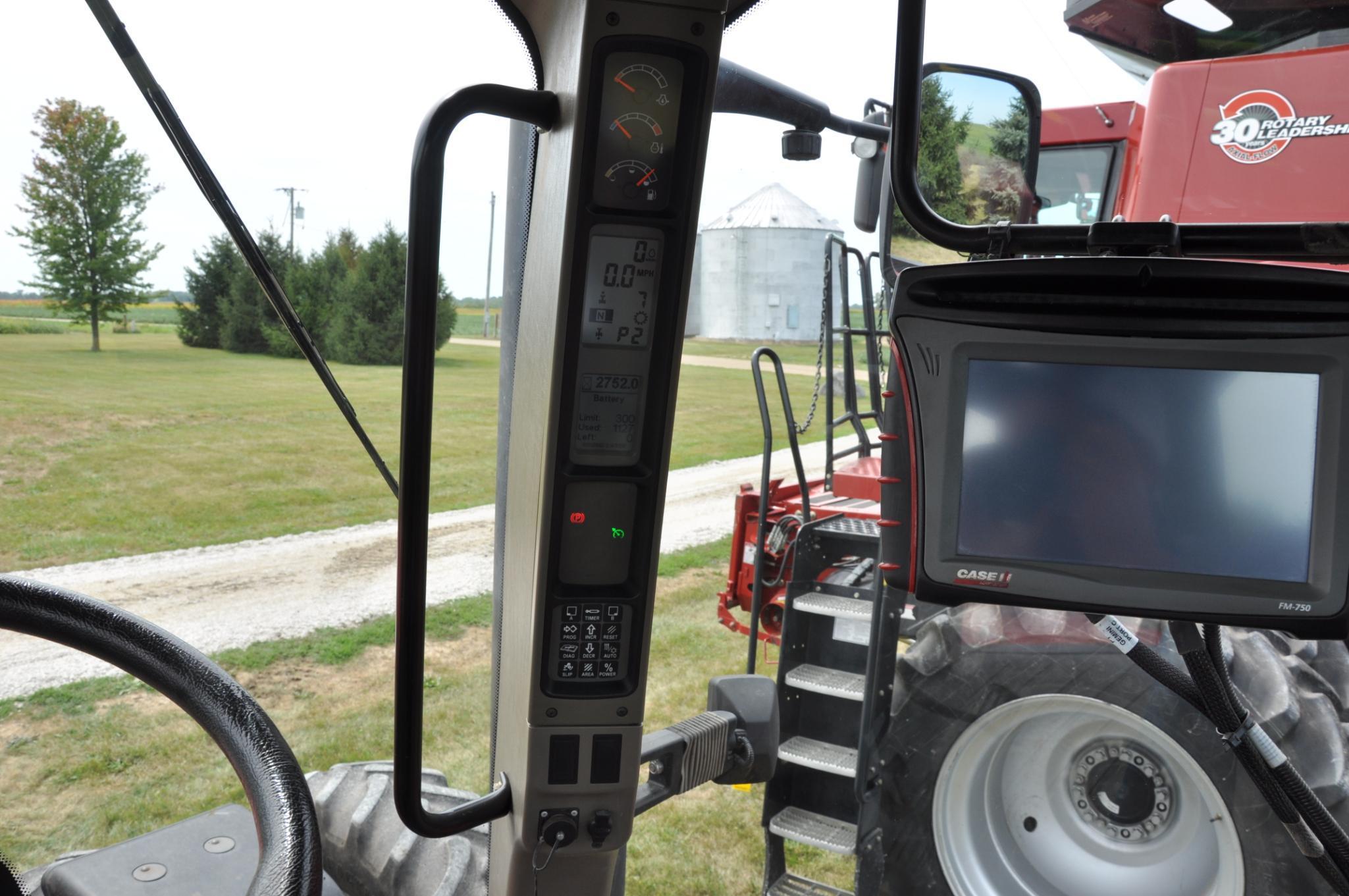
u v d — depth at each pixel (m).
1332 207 2.04
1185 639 1.36
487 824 1.24
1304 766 1.60
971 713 1.93
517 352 1.10
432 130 0.82
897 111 1.14
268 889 0.41
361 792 1.27
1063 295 0.92
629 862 2.59
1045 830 1.95
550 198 0.90
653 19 0.79
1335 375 0.88
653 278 0.88
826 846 2.22
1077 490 0.95
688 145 0.84
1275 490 0.91
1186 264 0.89
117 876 0.60
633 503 0.96
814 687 2.39
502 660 1.16
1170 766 1.82
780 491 3.65
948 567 0.97
